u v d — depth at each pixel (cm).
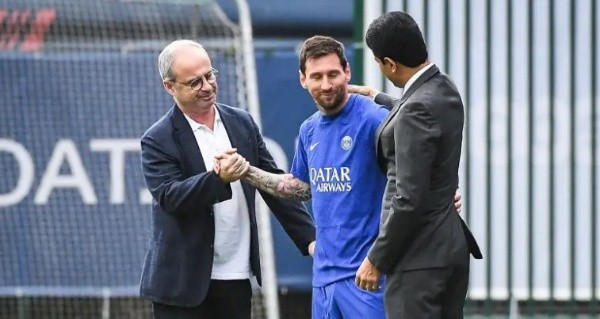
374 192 1875
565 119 3039
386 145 1775
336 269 1900
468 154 3028
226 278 1978
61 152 2989
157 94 3039
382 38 1756
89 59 3025
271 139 3009
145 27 3055
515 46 3050
